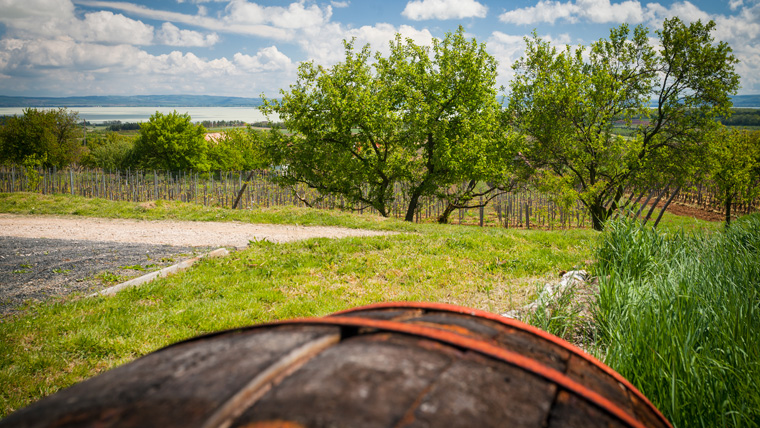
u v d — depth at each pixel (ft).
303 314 21.83
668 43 65.36
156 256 35.19
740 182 67.67
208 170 182.50
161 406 2.97
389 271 30.50
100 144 232.12
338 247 36.88
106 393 3.34
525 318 15.48
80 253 35.83
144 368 3.79
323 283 27.78
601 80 66.49
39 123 172.24
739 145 78.59
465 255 34.94
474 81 73.87
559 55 71.77
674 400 8.04
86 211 59.57
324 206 98.78
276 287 26.53
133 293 24.90
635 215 22.54
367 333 4.35
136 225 52.19
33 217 56.75
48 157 171.12
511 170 76.43
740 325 10.64
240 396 2.99
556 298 17.57
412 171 80.84
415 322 4.94
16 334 18.76
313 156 75.41
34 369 16.01
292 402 2.94
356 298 24.72
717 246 18.81
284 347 3.79
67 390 3.68
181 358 3.89
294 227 53.26
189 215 58.34
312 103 75.77
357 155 78.02
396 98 77.87
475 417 3.03
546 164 73.51
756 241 19.99
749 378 8.61
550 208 96.43
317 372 3.35
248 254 34.94
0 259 33.37
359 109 71.87
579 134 69.05
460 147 70.90
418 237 42.09
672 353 9.16
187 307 22.49
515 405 3.34
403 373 3.39
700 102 65.00
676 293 11.96
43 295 24.89
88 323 19.95
